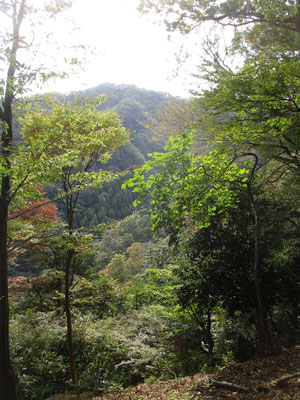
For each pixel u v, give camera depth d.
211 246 8.77
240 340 8.19
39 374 8.27
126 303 13.73
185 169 6.09
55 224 7.95
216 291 8.03
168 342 10.07
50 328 10.09
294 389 3.79
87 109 8.59
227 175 6.64
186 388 5.04
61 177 7.74
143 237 36.66
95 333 9.98
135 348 9.49
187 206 6.15
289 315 9.87
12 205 6.80
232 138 5.81
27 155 5.66
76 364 9.34
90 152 8.71
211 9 6.89
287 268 8.09
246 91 5.03
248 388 4.21
